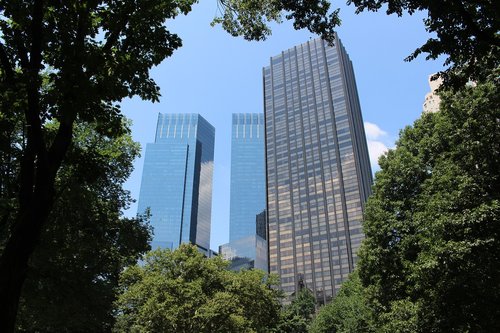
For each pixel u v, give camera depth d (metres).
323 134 166.00
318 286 140.88
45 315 17.67
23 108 9.12
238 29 14.66
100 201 21.52
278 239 157.50
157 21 10.59
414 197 23.94
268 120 185.38
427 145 23.86
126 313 32.50
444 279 17.36
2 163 13.76
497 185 18.20
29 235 8.35
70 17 9.49
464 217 16.75
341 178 153.62
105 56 9.43
